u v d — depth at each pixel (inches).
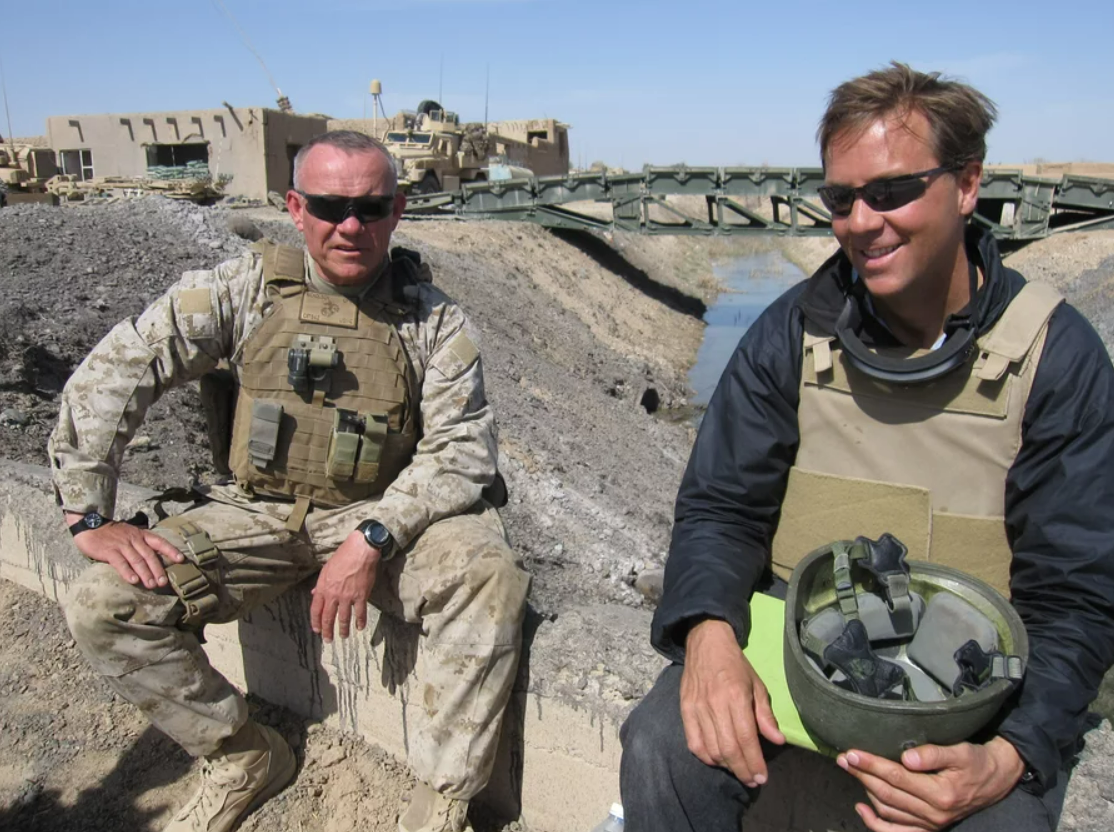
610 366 600.4
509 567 106.9
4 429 205.0
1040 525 77.3
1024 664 69.9
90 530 107.3
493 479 119.8
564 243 930.1
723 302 1113.4
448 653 105.3
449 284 542.9
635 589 211.3
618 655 112.7
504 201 915.4
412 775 123.0
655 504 358.3
